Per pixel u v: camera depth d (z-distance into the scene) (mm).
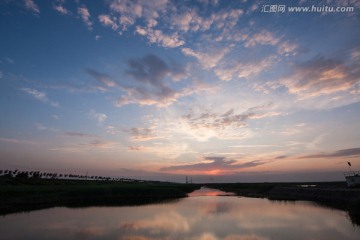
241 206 42688
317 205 41312
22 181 77312
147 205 45219
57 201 50500
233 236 21109
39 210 38094
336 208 36531
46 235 22234
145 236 21547
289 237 20438
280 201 50844
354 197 40156
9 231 23812
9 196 44719
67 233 22844
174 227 25016
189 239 20469
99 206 43500
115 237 21312
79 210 38250
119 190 64812
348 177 55469
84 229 24422
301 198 56656
